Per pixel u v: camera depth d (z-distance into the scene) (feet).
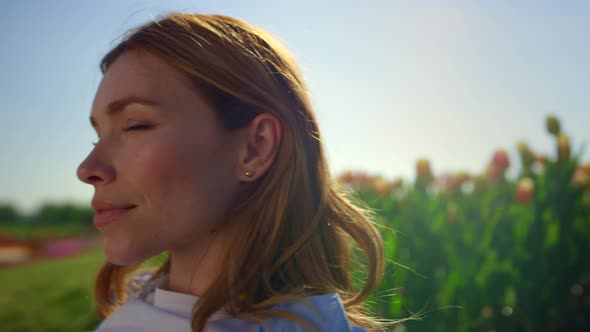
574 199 10.14
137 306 3.57
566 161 10.43
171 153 3.04
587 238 10.37
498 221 9.55
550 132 10.57
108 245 3.11
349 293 3.95
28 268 21.94
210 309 3.13
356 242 4.12
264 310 3.16
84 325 11.38
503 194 11.41
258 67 3.45
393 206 9.28
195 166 3.11
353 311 4.03
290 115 3.47
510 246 9.43
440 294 8.11
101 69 3.61
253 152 3.34
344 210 4.10
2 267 21.53
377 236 4.12
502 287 8.57
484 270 8.61
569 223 9.93
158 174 3.01
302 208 3.51
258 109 3.38
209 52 3.29
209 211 3.18
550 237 9.43
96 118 3.28
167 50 3.22
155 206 3.03
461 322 7.99
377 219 8.25
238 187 3.34
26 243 25.43
